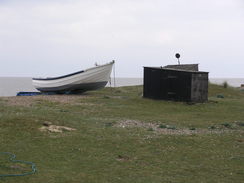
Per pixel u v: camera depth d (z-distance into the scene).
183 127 15.68
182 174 8.48
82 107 21.89
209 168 9.05
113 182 7.65
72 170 8.40
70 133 12.77
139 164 9.26
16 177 7.60
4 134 11.87
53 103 23.58
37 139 11.52
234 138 12.98
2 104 21.62
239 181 8.02
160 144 11.61
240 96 33.00
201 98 26.17
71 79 32.72
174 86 26.38
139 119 17.88
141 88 39.22
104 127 14.55
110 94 33.34
